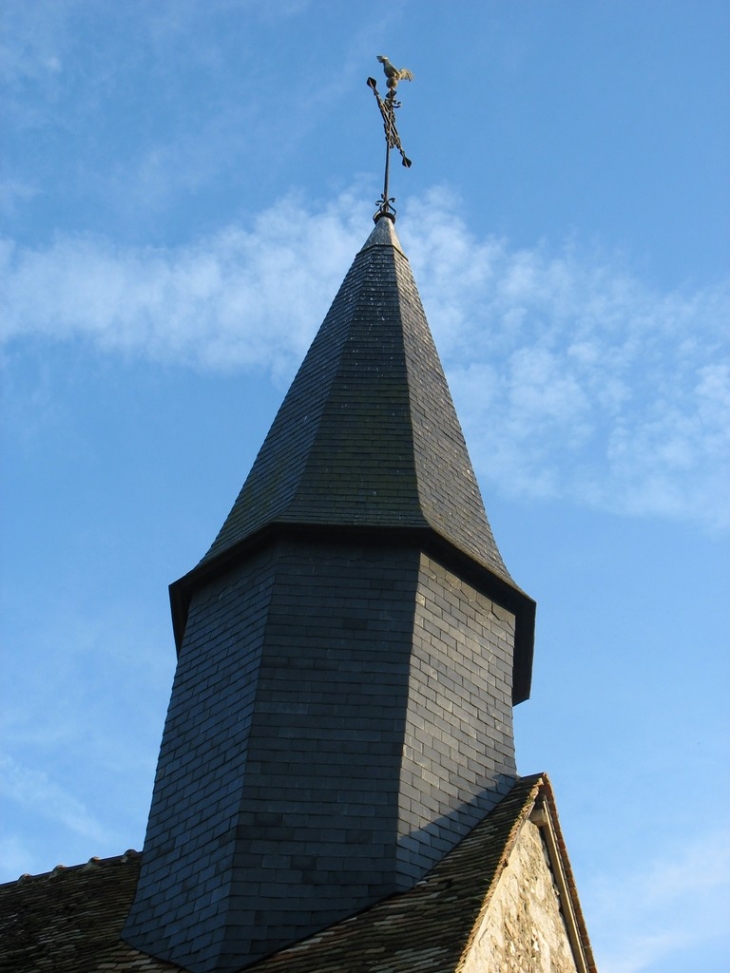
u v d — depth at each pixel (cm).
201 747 1614
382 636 1645
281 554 1723
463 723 1648
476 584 1803
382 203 2403
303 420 1962
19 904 1834
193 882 1486
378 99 2528
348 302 2180
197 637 1764
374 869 1447
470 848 1501
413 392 1988
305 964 1302
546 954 1486
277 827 1477
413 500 1788
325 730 1557
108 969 1434
